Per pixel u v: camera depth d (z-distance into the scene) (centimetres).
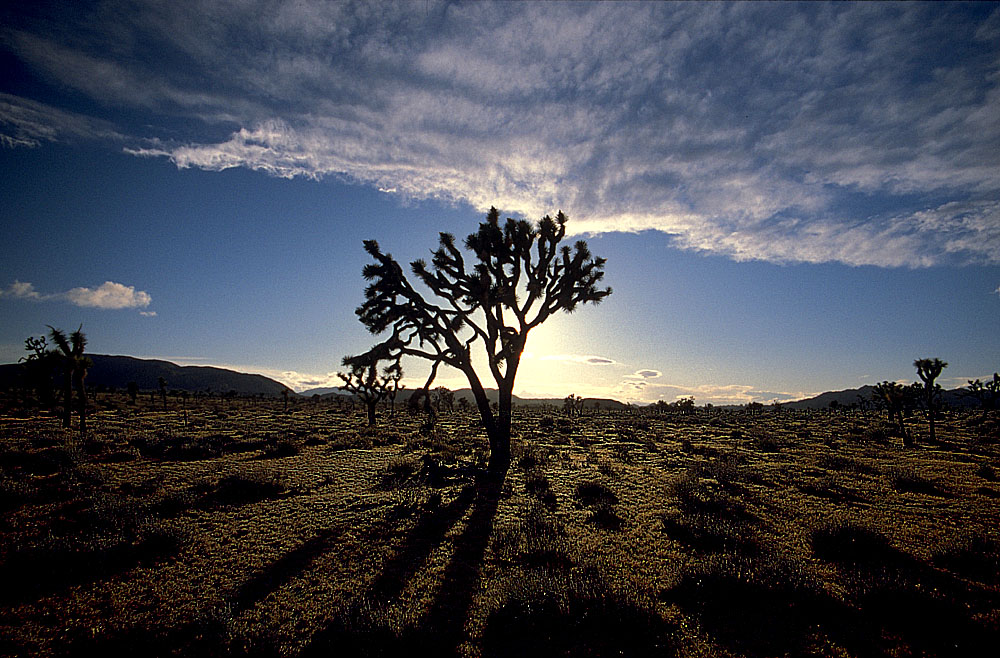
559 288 2200
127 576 813
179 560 896
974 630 612
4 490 1214
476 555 928
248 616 681
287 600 736
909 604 654
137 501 1203
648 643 596
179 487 1488
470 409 8138
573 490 1499
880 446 2912
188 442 2459
